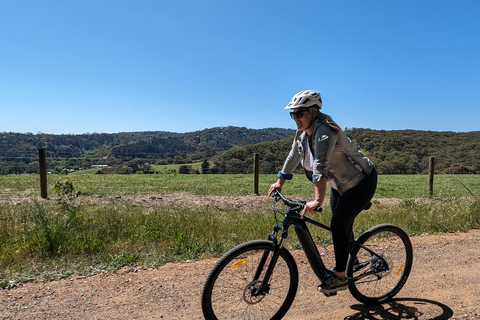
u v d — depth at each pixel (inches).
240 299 110.3
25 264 161.3
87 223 214.7
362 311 125.3
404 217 268.1
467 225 252.8
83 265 162.9
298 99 110.7
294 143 124.6
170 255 179.6
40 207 210.1
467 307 127.2
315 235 218.1
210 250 189.6
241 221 247.3
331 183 120.2
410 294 139.3
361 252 130.9
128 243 191.5
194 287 143.6
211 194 440.8
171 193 437.7
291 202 112.5
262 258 111.7
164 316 119.8
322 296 136.7
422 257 183.6
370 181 118.3
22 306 124.2
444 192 517.0
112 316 119.0
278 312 117.6
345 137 115.3
